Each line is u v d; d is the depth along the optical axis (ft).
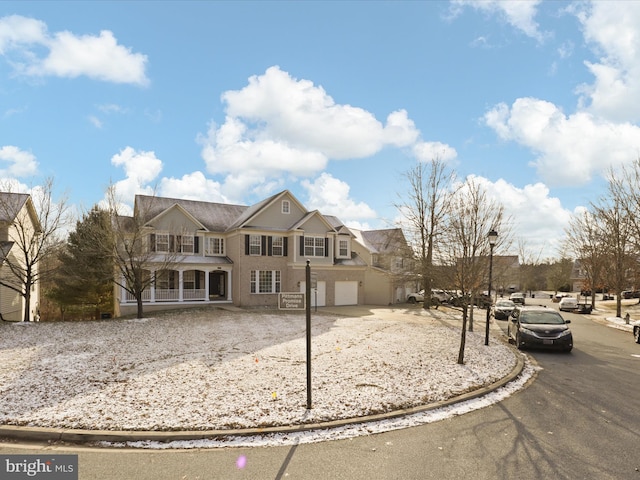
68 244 86.63
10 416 21.71
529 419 23.16
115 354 39.19
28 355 38.93
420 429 21.43
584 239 116.37
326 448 18.95
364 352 40.52
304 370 32.48
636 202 75.72
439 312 94.48
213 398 25.07
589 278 128.98
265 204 98.63
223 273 107.65
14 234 81.15
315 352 40.24
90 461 17.47
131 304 83.87
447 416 23.44
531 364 39.45
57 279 88.43
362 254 127.03
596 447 19.26
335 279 106.32
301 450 18.71
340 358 37.32
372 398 25.40
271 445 19.21
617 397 27.81
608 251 98.17
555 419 23.20
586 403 26.37
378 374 31.35
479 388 28.58
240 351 40.57
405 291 131.13
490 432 21.11
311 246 102.17
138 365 34.27
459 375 31.86
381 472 16.67
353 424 21.76
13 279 75.36
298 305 24.14
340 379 29.76
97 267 87.15
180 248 88.69
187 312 82.12
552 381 32.40
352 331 56.90
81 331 55.88
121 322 65.92
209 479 15.96
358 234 131.34
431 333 56.39
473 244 40.75
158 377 30.17
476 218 46.19
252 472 16.57
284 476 16.28
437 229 85.46
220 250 101.40
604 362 40.93
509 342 53.57
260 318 72.43
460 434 20.81
